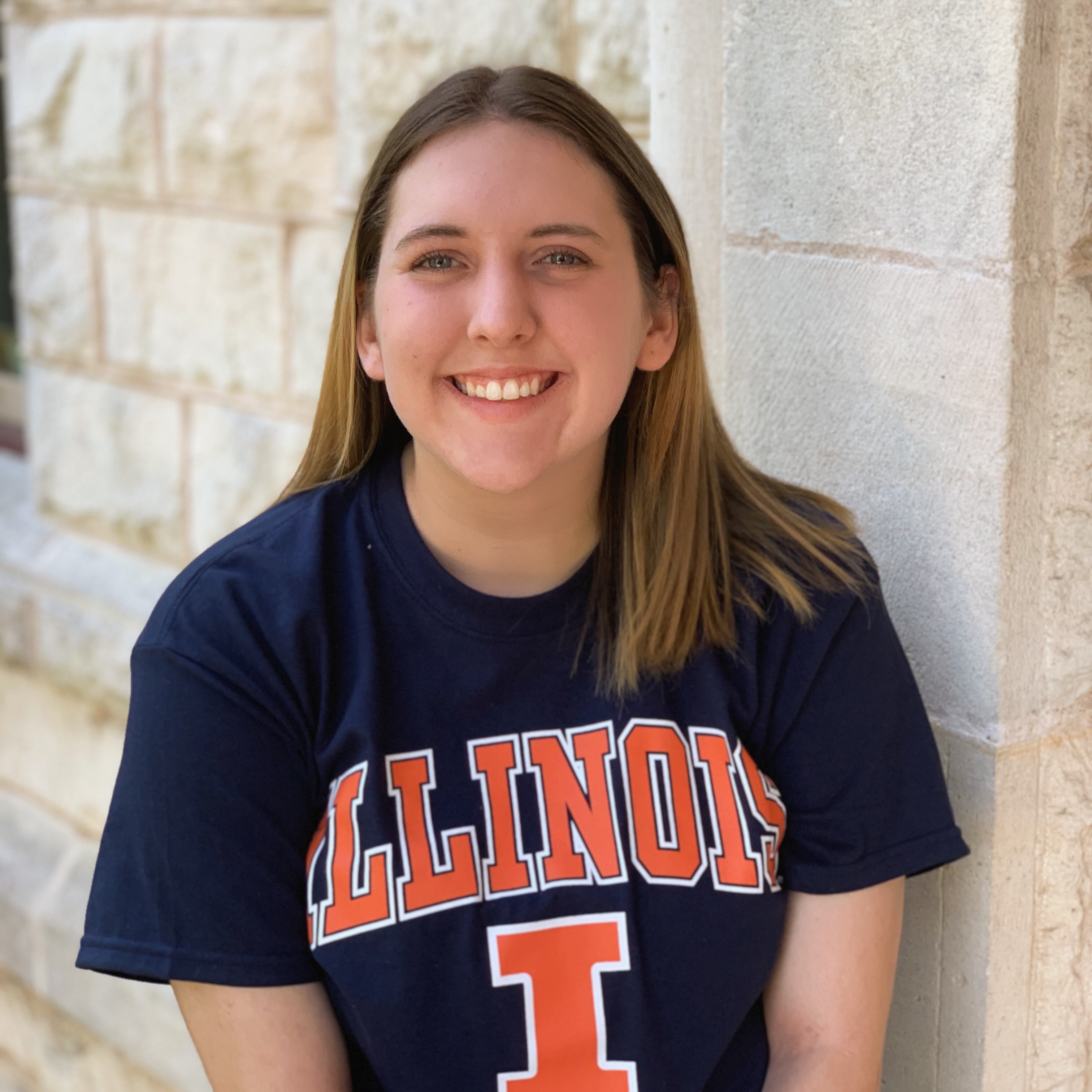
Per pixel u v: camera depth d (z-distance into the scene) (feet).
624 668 4.04
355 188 7.27
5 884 10.25
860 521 4.81
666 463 4.21
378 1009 3.81
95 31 9.01
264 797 3.87
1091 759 4.75
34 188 9.82
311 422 8.16
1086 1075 5.07
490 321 3.71
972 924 4.67
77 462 9.97
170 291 8.91
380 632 4.02
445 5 6.67
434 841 3.89
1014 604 4.42
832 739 4.17
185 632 3.91
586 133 3.91
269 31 7.87
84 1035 9.88
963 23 4.13
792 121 4.75
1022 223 4.13
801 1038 4.22
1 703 10.91
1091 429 4.42
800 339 4.91
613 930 3.92
